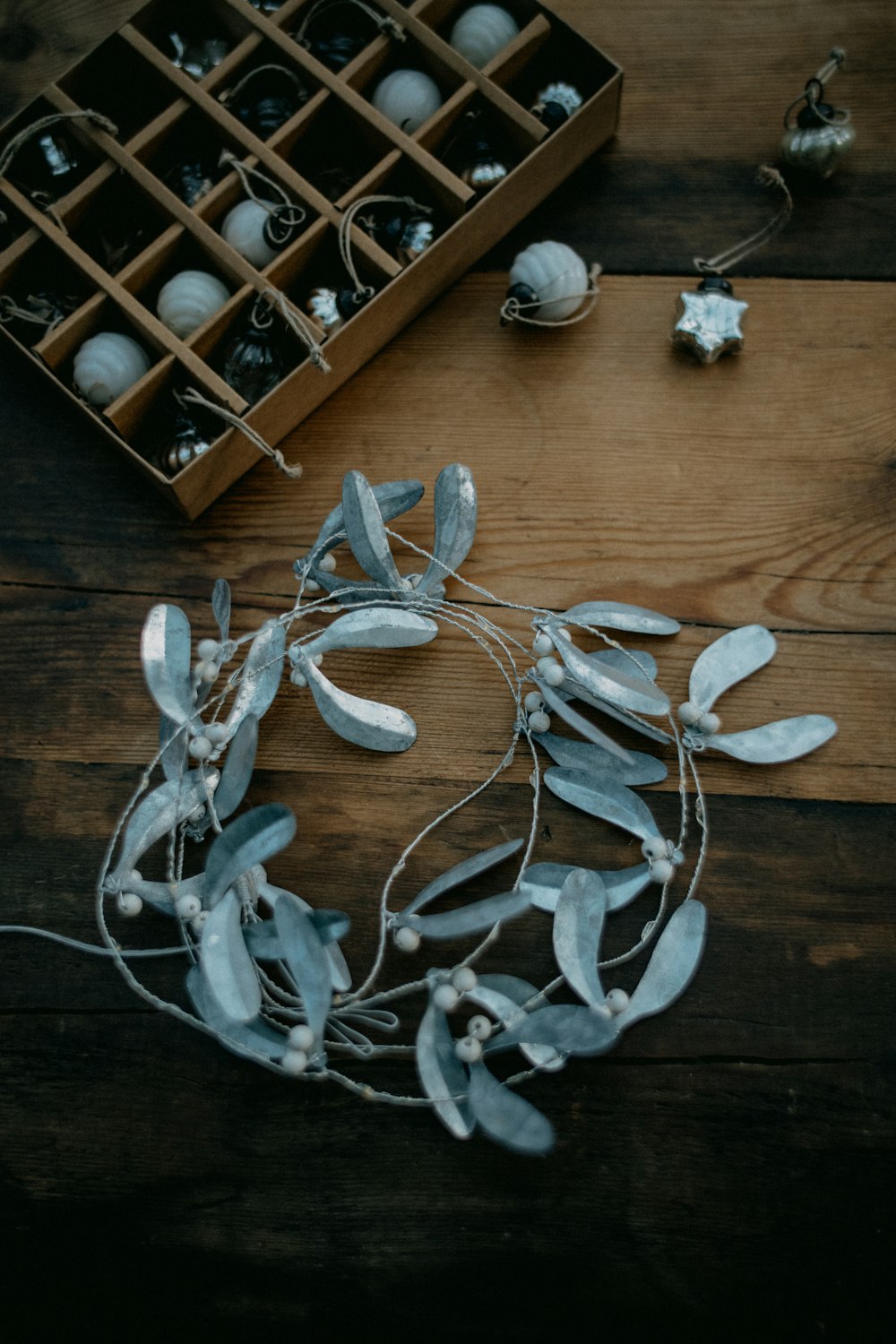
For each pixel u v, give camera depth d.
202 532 0.56
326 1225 0.51
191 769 0.54
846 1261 0.50
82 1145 0.51
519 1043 0.48
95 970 0.52
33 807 0.54
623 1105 0.51
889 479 0.56
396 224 0.56
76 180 0.57
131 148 0.55
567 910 0.48
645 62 0.60
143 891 0.49
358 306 0.54
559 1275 0.50
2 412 0.57
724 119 0.60
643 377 0.57
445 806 0.53
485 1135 0.51
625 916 0.52
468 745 0.54
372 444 0.57
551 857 0.53
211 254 0.55
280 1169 0.51
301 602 0.55
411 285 0.55
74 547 0.56
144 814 0.50
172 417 0.55
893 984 0.52
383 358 0.57
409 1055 0.52
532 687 0.55
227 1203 0.51
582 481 0.56
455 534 0.52
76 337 0.54
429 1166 0.51
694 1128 0.51
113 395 0.54
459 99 0.55
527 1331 0.50
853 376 0.57
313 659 0.54
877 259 0.58
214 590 0.50
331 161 0.58
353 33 0.58
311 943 0.46
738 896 0.53
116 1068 0.52
